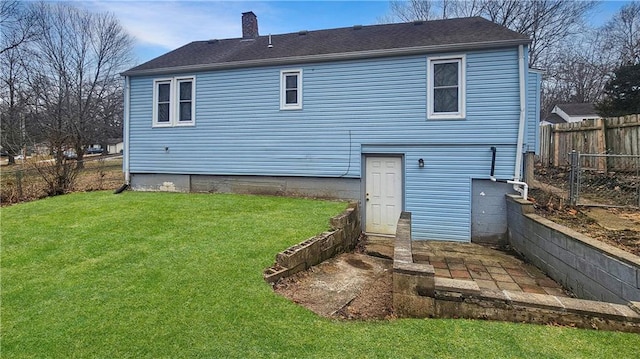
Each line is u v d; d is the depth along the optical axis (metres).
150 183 11.25
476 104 8.32
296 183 9.83
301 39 11.30
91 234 6.06
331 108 9.41
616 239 5.03
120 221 6.91
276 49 10.65
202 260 4.73
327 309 3.67
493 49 8.16
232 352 2.73
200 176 10.76
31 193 10.98
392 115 8.93
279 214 7.43
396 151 8.94
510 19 25.09
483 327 3.08
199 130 10.63
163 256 4.92
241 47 11.68
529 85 8.18
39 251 5.22
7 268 4.57
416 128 8.76
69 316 3.30
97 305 3.51
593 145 9.53
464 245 8.22
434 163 8.67
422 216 8.80
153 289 3.87
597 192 8.55
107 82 29.34
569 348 2.74
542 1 24.45
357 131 9.22
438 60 8.56
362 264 5.75
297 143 9.75
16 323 3.19
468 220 8.48
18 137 23.44
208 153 10.58
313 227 6.36
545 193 8.78
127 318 3.24
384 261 6.09
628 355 2.65
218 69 10.34
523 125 7.96
